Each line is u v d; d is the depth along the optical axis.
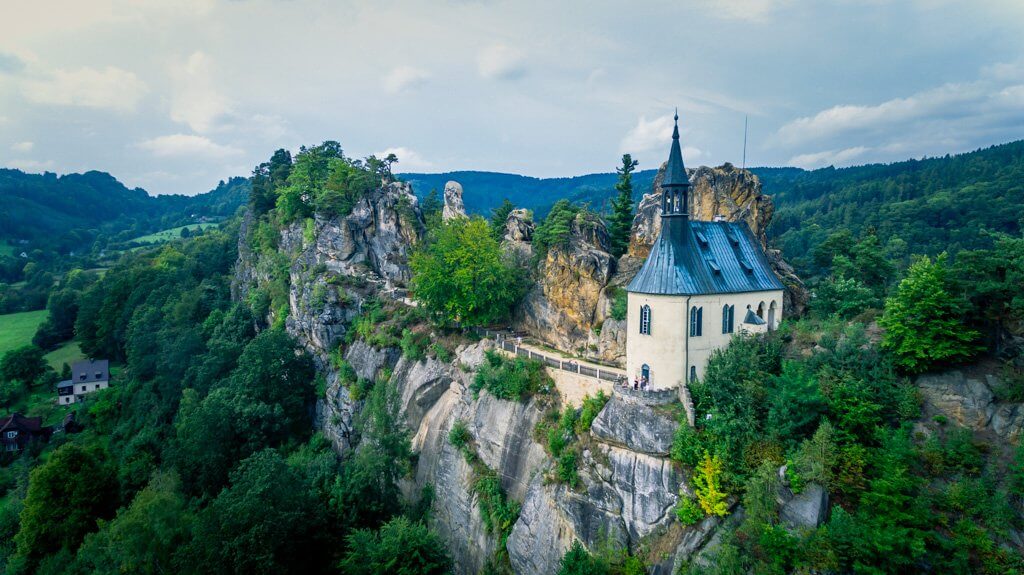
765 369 43.03
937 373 37.62
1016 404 34.09
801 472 34.47
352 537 42.88
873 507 32.12
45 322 136.38
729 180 61.78
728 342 47.16
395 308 75.19
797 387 37.75
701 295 44.69
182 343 88.00
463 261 61.06
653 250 47.16
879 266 56.94
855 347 39.88
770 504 33.53
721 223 51.84
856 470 33.81
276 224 102.69
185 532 43.12
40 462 81.50
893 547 29.64
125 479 65.12
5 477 76.25
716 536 35.47
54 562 46.81
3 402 101.81
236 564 37.97
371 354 70.62
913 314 37.94
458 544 51.97
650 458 40.12
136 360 94.62
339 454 67.88
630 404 42.53
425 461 60.06
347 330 78.81
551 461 46.22
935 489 32.56
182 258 139.88
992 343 37.06
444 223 76.06
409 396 64.56
